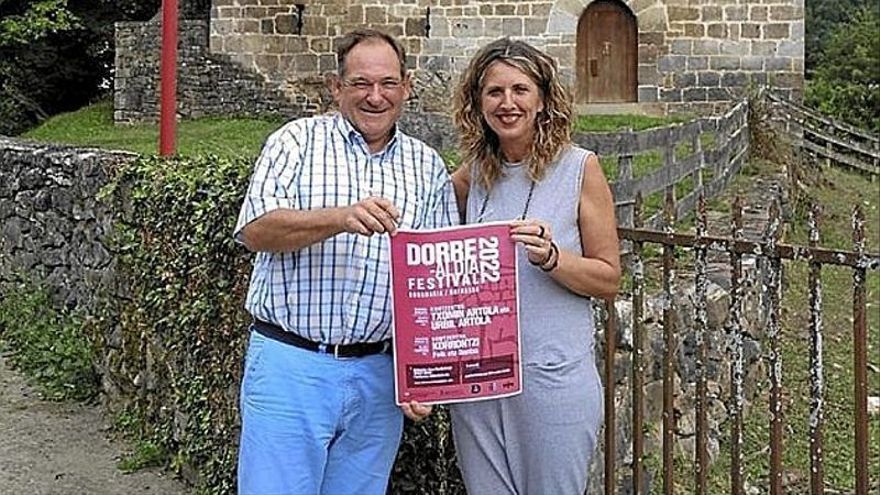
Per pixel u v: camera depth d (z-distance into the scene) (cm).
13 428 588
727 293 614
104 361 617
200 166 506
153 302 528
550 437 308
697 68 1819
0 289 784
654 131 821
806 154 1580
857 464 288
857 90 2398
